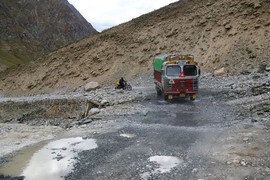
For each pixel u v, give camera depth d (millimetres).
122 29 57656
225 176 9883
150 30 53125
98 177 10484
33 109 35312
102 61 53438
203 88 31516
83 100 32094
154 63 30594
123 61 50781
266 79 29609
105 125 17703
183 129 15914
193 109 21344
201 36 46750
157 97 27812
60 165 11781
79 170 11180
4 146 14656
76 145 14109
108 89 39656
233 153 11695
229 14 46375
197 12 50500
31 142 15148
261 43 40094
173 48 48031
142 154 12383
